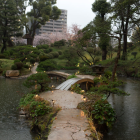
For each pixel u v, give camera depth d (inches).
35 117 274.4
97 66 737.6
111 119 279.3
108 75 635.5
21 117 335.6
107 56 2033.7
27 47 1464.1
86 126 218.7
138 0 607.2
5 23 1849.2
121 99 546.0
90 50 1707.7
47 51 2212.1
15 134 258.1
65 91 446.6
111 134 281.7
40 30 4330.7
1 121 315.9
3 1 1776.6
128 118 367.6
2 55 1573.6
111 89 387.5
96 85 597.9
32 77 430.3
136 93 639.1
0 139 241.8
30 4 2220.7
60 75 914.1
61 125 221.3
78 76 717.9
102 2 1501.0
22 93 581.0
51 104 331.0
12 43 2352.4
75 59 1908.2
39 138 223.6
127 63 1322.6
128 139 262.8
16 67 1090.1
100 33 577.6
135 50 1692.9
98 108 284.0
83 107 306.8
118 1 642.2
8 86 724.7
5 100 487.5
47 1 2320.4
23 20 1921.8
